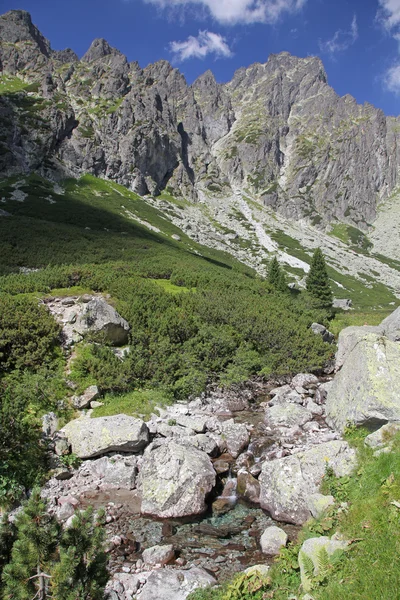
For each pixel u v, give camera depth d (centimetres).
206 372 1872
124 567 800
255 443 1298
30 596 521
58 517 955
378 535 673
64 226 7106
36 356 1612
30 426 1223
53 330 1770
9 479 1036
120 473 1122
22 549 527
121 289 2458
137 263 3691
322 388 1759
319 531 791
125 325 1964
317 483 955
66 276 2647
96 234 7012
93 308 1877
